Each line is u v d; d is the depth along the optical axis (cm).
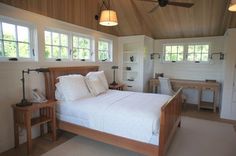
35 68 287
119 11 430
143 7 405
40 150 255
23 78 252
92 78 354
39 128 301
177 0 348
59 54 343
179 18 423
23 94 252
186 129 338
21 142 273
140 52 507
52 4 308
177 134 315
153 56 583
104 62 473
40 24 290
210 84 446
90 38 423
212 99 505
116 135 233
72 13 352
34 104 254
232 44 382
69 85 293
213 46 491
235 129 339
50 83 301
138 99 301
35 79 290
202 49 512
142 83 515
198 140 292
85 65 400
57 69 312
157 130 204
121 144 230
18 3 254
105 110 245
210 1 340
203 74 513
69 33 359
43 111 294
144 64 514
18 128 259
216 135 312
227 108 401
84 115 258
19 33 270
